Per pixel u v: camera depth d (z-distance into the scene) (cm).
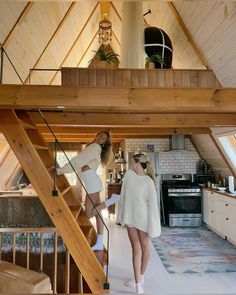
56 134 601
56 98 268
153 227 302
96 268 271
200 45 355
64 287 314
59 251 321
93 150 329
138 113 423
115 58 377
